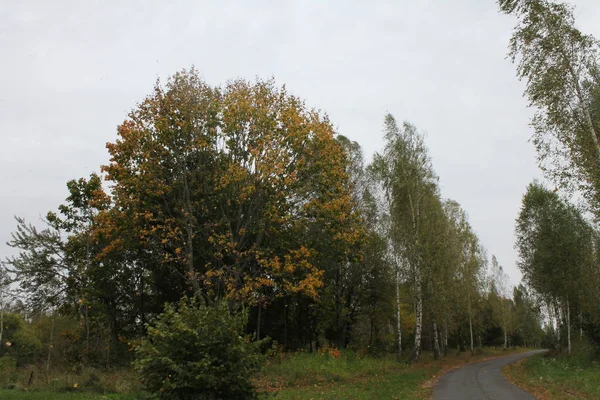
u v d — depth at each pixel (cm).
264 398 1166
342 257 3144
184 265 2881
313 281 2659
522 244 4791
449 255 4353
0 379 2155
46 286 3522
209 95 2764
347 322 4350
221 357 1078
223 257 2881
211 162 2753
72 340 3562
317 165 2736
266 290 3244
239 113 2686
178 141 2661
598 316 3850
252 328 3691
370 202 4275
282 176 2675
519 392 1831
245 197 2619
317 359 2853
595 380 1958
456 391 1911
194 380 1028
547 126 2066
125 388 1869
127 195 2669
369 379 2534
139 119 2691
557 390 1750
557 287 4344
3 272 3503
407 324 5434
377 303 4516
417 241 3912
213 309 1141
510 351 7838
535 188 4512
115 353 2964
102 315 3084
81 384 1962
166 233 2711
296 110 2820
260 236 2773
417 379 2473
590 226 3962
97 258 3033
